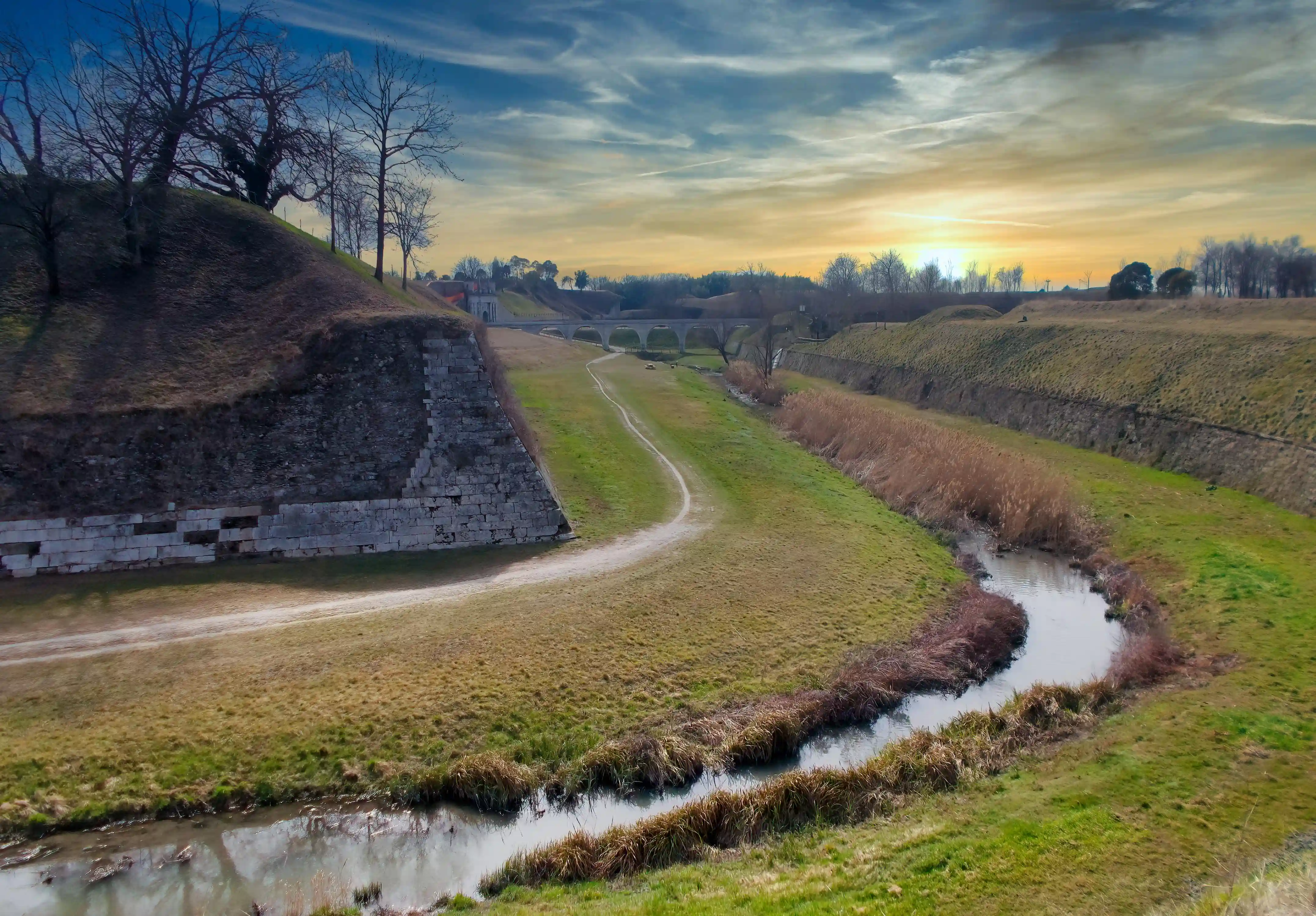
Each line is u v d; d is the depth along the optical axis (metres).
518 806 13.45
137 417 21.64
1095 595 23.27
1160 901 9.81
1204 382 36.62
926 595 21.98
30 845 12.00
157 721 14.23
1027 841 11.25
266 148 36.19
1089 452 38.56
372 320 24.69
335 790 13.40
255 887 11.50
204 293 27.16
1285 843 10.95
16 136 25.14
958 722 15.58
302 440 22.70
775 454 37.59
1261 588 20.83
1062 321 57.03
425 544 23.00
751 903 10.15
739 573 22.45
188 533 20.97
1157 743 14.02
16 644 16.59
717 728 15.21
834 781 13.38
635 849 11.94
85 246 27.44
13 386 21.73
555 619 18.89
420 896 11.36
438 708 15.16
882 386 63.38
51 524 20.06
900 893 10.18
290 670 16.02
